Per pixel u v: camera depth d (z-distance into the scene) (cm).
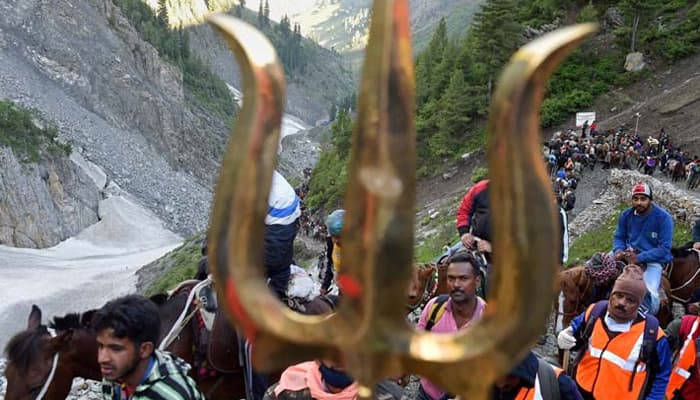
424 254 2058
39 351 404
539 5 4878
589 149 2892
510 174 80
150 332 267
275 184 442
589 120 3353
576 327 427
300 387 288
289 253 454
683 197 1630
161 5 13912
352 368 91
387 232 81
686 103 3572
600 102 3994
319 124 18188
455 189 3578
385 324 88
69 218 5969
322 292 549
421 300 775
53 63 8581
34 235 5459
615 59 4303
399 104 81
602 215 1870
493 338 86
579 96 4044
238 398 520
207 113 11938
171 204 7650
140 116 9275
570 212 2169
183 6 18812
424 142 4397
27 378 400
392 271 83
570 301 746
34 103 7538
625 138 3109
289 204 443
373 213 81
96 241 5997
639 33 4431
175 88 10900
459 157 3988
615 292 395
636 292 387
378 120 81
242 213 86
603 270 714
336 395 274
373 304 85
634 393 386
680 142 3238
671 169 2677
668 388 451
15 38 8394
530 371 280
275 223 438
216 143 10881
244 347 462
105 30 9931
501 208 82
